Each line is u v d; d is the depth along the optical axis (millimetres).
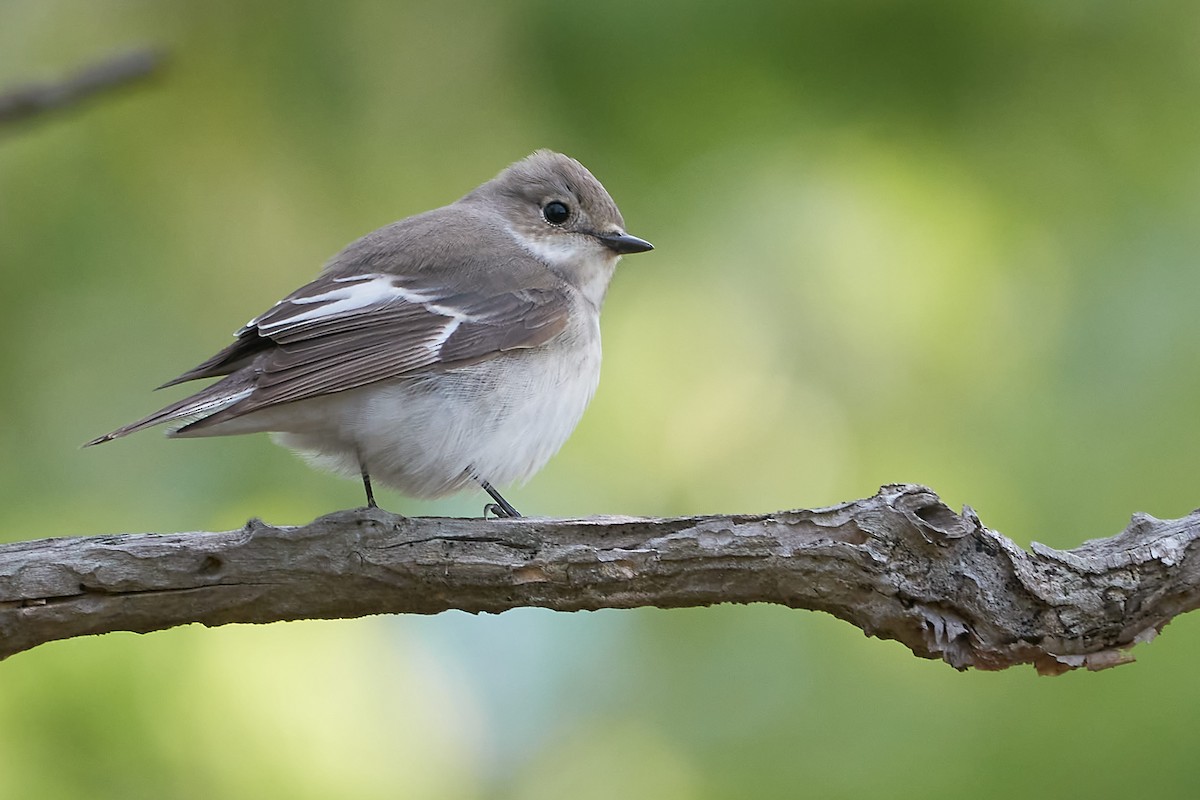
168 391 12188
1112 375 10805
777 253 12336
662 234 12102
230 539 6949
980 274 11742
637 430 12711
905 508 6992
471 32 12047
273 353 8250
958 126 11453
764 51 11234
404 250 9180
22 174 12148
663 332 12711
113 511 11375
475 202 10133
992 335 11711
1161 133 11336
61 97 7695
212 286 12539
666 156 11773
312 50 12375
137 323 12289
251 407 7703
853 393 12289
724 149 11727
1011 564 6941
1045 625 6973
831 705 10484
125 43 12586
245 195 12633
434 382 8461
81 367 12086
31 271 12078
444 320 8695
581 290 10016
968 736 9844
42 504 11406
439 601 7094
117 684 10055
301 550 6957
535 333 8766
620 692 11438
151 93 12414
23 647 6938
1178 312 10797
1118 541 7086
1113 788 9500
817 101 11461
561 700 11484
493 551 7016
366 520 6992
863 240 12195
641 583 7047
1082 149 11422
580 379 9109
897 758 9969
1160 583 6969
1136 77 11328
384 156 12484
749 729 10734
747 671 10977
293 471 11547
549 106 11719
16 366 11945
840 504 7078
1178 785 9406
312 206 12641
